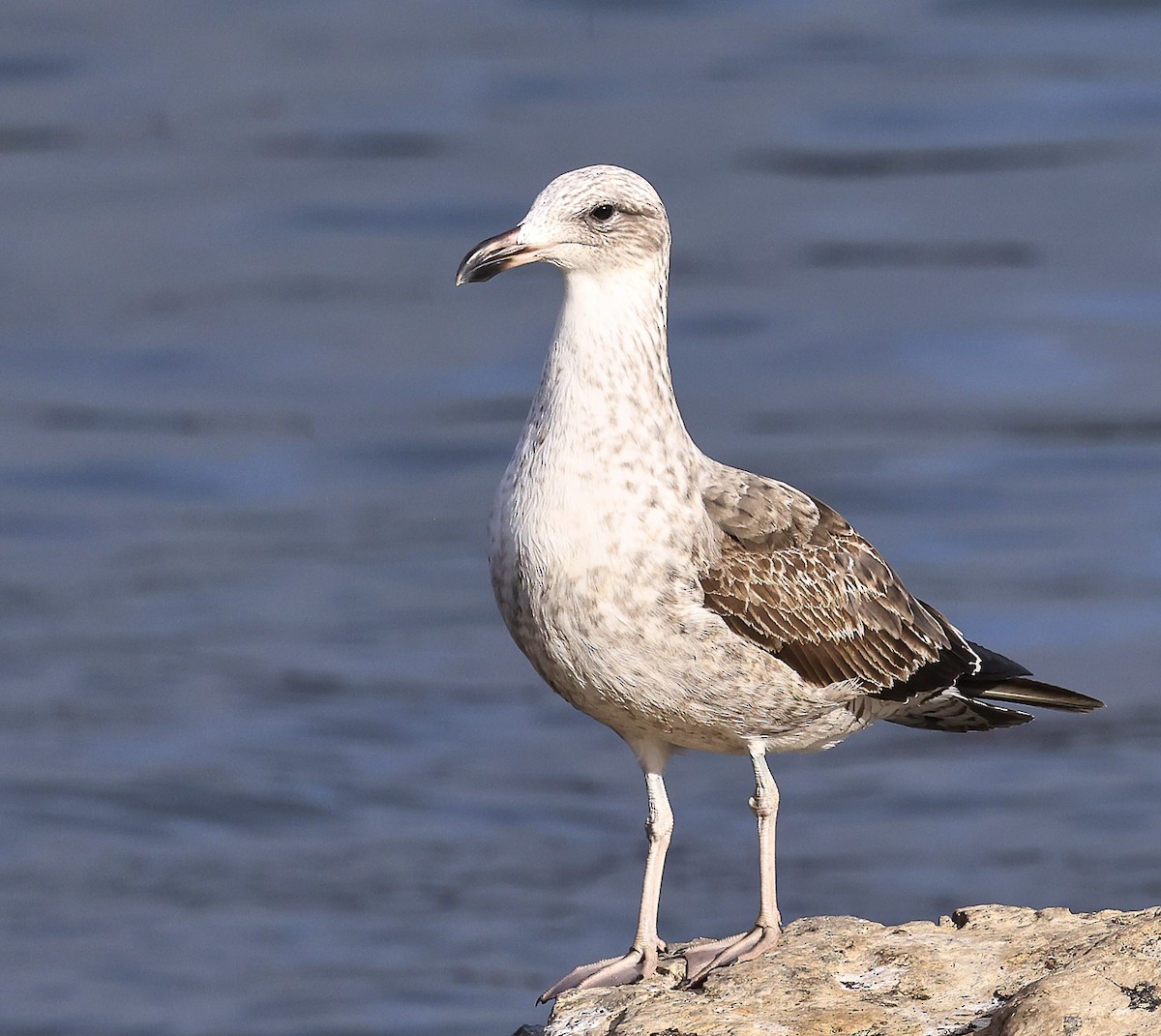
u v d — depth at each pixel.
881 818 15.43
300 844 15.34
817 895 14.09
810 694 8.11
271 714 17.50
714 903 14.00
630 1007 7.15
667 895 14.20
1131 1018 5.97
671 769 16.53
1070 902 13.77
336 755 16.89
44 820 15.77
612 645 7.70
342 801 16.06
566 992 7.52
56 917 14.27
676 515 7.75
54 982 13.36
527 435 7.84
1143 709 17.28
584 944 13.58
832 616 8.24
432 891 14.36
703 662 7.79
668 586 7.69
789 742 8.30
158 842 15.37
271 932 13.93
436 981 13.09
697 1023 6.81
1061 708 9.04
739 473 8.38
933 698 8.80
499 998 12.90
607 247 7.76
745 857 14.80
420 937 13.66
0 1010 12.91
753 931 7.86
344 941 13.80
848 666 8.32
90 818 15.84
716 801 15.87
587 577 7.62
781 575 8.08
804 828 15.32
